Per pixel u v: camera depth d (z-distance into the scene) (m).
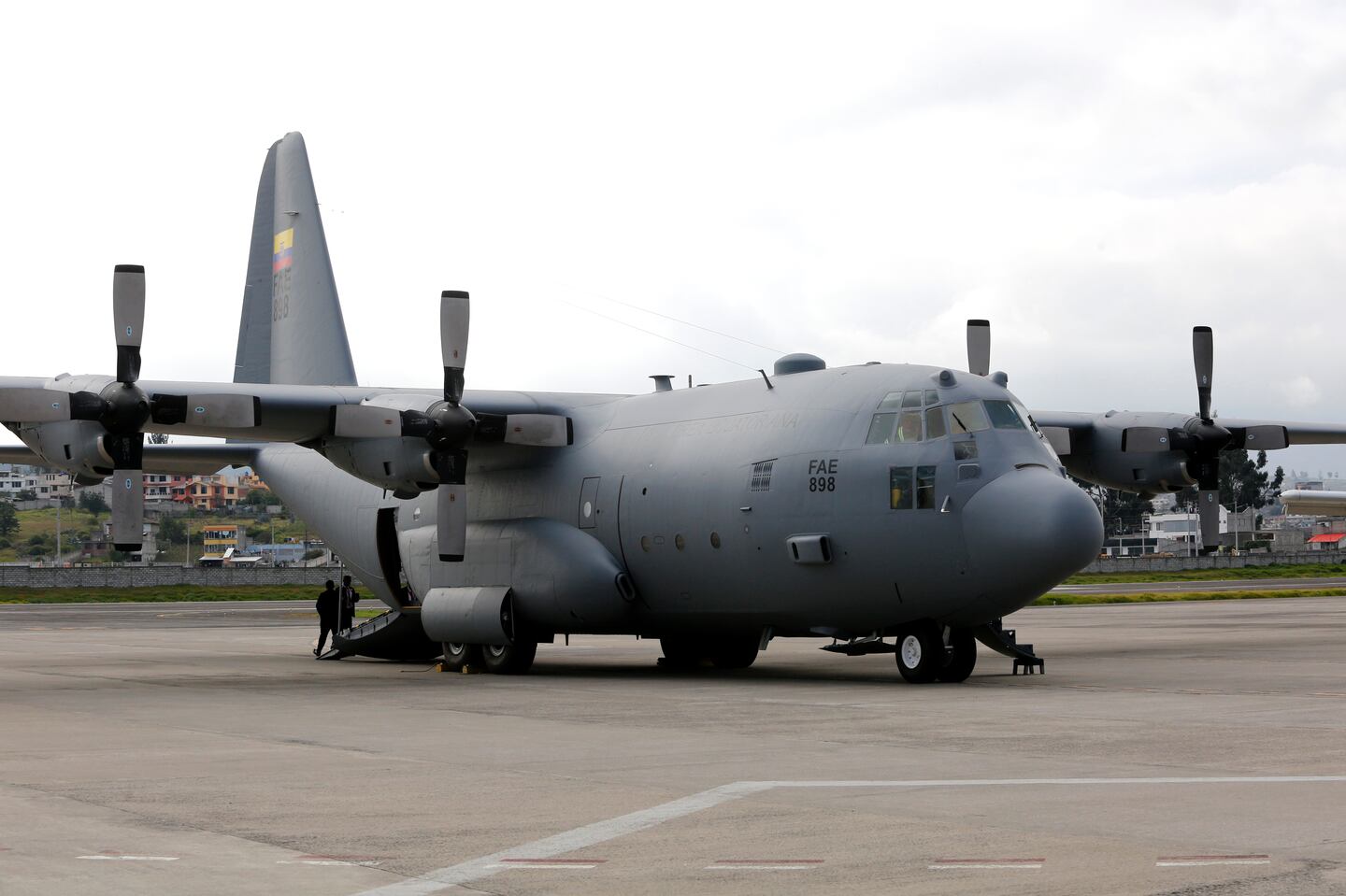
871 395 17.23
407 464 19.33
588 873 6.00
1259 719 11.77
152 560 125.25
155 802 7.83
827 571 17.11
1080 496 15.82
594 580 19.44
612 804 7.69
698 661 21.34
